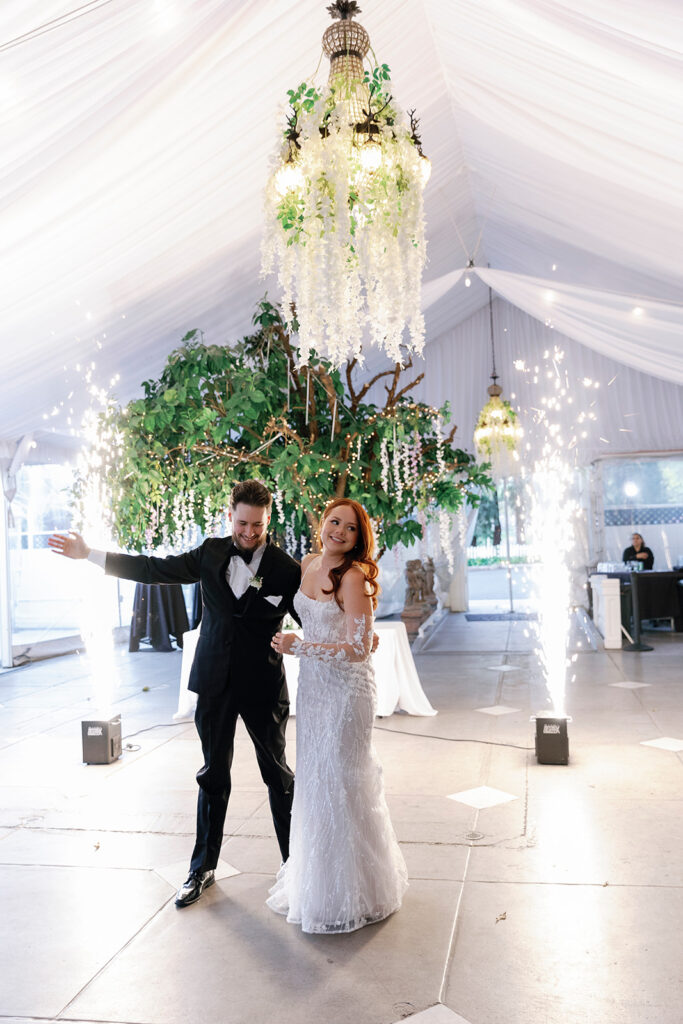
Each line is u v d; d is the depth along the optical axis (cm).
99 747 527
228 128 424
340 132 344
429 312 1083
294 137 353
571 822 393
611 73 361
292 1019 236
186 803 443
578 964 262
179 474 575
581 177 543
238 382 556
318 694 299
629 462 1316
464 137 630
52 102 329
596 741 549
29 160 360
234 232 546
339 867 291
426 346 1282
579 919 294
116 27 302
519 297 835
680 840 366
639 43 314
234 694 322
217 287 620
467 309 1228
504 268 1020
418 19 448
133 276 530
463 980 255
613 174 501
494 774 478
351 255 374
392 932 288
